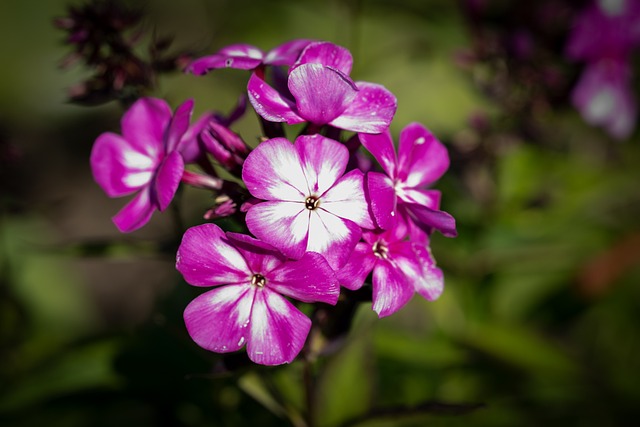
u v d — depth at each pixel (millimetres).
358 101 278
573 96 418
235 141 284
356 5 452
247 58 281
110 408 364
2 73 630
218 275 269
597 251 421
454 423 380
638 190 441
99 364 341
